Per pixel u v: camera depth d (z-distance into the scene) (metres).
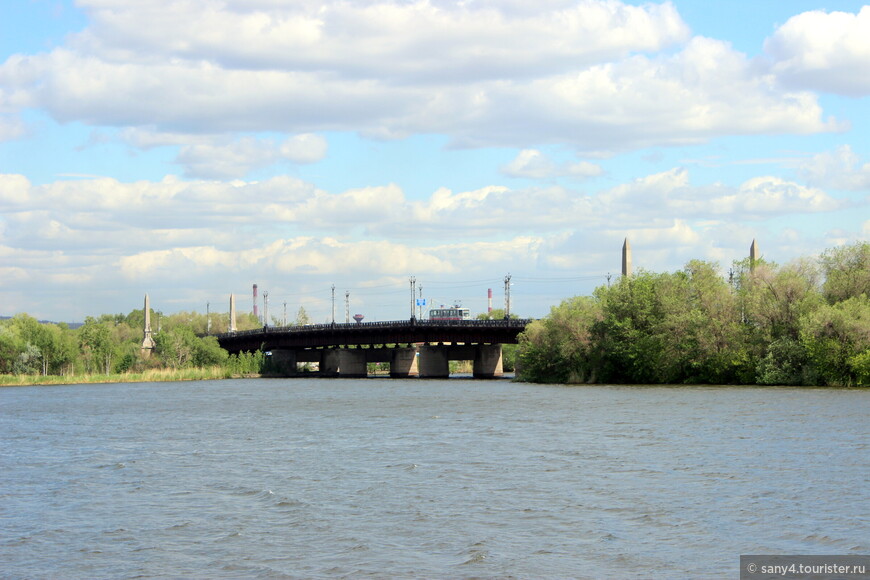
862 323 118.38
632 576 32.53
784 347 127.94
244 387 186.38
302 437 76.31
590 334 154.88
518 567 33.66
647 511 42.09
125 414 109.56
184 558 35.62
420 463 58.16
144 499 47.69
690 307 143.00
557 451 62.50
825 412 85.75
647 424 79.00
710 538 37.25
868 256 133.38
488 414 95.69
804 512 41.34
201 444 72.69
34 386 199.25
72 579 33.19
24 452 69.69
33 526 41.53
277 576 33.03
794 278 131.38
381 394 146.50
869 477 49.62
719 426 75.50
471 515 42.00
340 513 42.91
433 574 33.03
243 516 42.78
